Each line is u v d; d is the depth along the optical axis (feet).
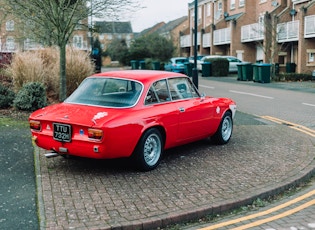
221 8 153.58
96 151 19.69
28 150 25.17
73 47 50.57
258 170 22.59
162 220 15.79
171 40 172.96
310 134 33.88
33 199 17.70
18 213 16.24
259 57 130.72
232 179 20.90
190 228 15.89
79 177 20.66
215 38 146.10
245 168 22.91
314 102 52.75
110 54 213.46
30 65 42.60
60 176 20.75
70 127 20.24
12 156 23.86
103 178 20.58
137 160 21.36
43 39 53.62
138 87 22.58
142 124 21.08
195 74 48.78
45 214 16.06
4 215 16.05
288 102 52.85
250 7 132.67
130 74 23.90
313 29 95.35
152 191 18.89
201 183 20.16
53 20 38.22
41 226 15.01
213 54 148.25
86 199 17.71
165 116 22.63
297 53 108.17
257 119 40.24
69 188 19.03
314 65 101.19
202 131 26.14
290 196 19.77
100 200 17.63
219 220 16.76
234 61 116.06
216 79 95.50
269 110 46.42
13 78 43.14
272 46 96.37
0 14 57.93
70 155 21.39
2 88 38.19
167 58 168.25
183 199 17.95
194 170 22.33
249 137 31.27
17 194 18.24
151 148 22.30
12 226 15.10
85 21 53.26
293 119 40.88
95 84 23.62
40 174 20.97
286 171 22.54
